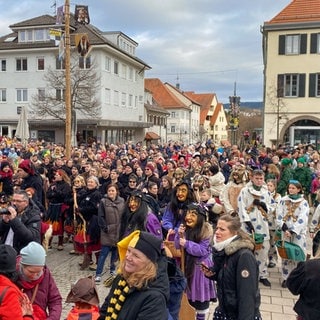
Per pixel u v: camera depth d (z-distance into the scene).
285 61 35.12
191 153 21.34
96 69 38.00
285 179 11.87
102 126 38.94
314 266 3.23
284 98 35.28
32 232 4.95
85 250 8.07
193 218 5.01
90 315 3.81
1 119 41.31
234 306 3.52
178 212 5.83
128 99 45.84
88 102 34.69
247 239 3.70
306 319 3.18
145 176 11.37
